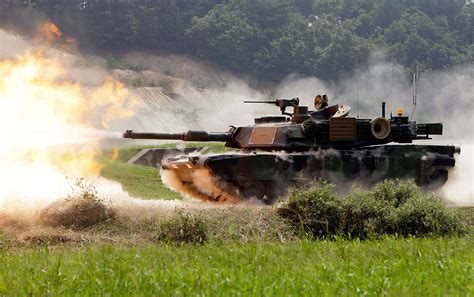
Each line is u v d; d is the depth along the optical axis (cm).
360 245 2527
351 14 18438
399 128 4216
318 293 1759
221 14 15875
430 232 2930
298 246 2500
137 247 2514
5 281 1909
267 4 16200
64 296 1766
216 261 2202
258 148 4112
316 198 3123
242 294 1739
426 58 16312
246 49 15662
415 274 1934
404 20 17050
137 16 15050
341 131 4050
